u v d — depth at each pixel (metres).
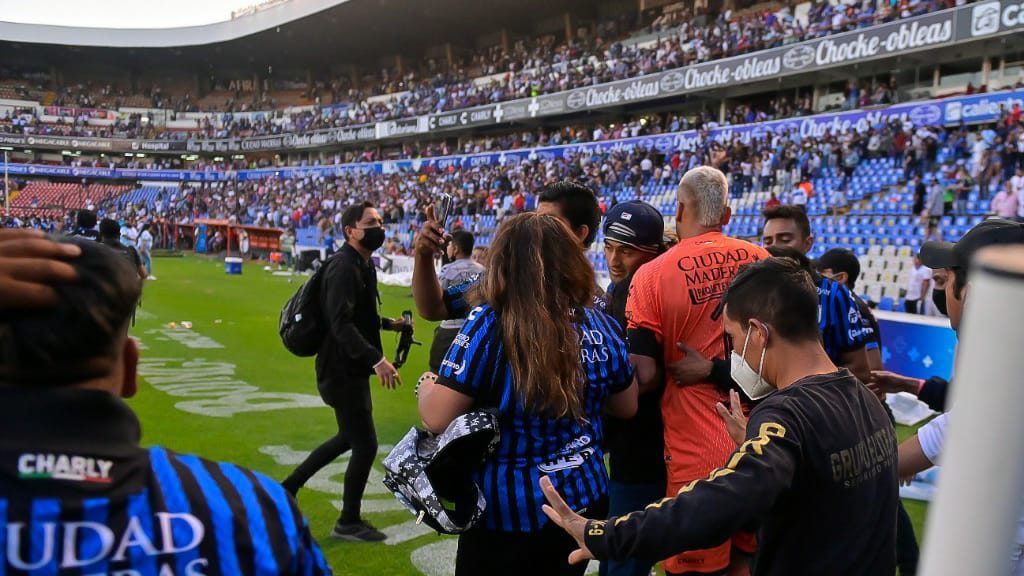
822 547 1.60
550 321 2.07
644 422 2.97
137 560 0.95
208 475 1.07
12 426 0.92
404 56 52.41
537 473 2.10
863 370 2.95
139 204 50.25
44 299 0.94
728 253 2.80
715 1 33.84
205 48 53.75
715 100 30.66
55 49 55.66
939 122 20.19
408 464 2.10
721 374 2.58
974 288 0.51
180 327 12.36
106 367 1.02
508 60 42.09
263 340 11.21
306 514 4.45
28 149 54.25
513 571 2.11
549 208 2.90
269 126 52.16
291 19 45.66
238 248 35.75
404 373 9.07
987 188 16.61
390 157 42.59
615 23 38.22
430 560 3.86
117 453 0.99
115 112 56.44
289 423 6.44
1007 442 0.49
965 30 20.02
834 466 1.59
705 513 1.46
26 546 0.89
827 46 23.44
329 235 28.06
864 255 17.09
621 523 1.56
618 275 3.29
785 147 22.03
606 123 34.69
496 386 2.09
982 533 0.51
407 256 24.19
